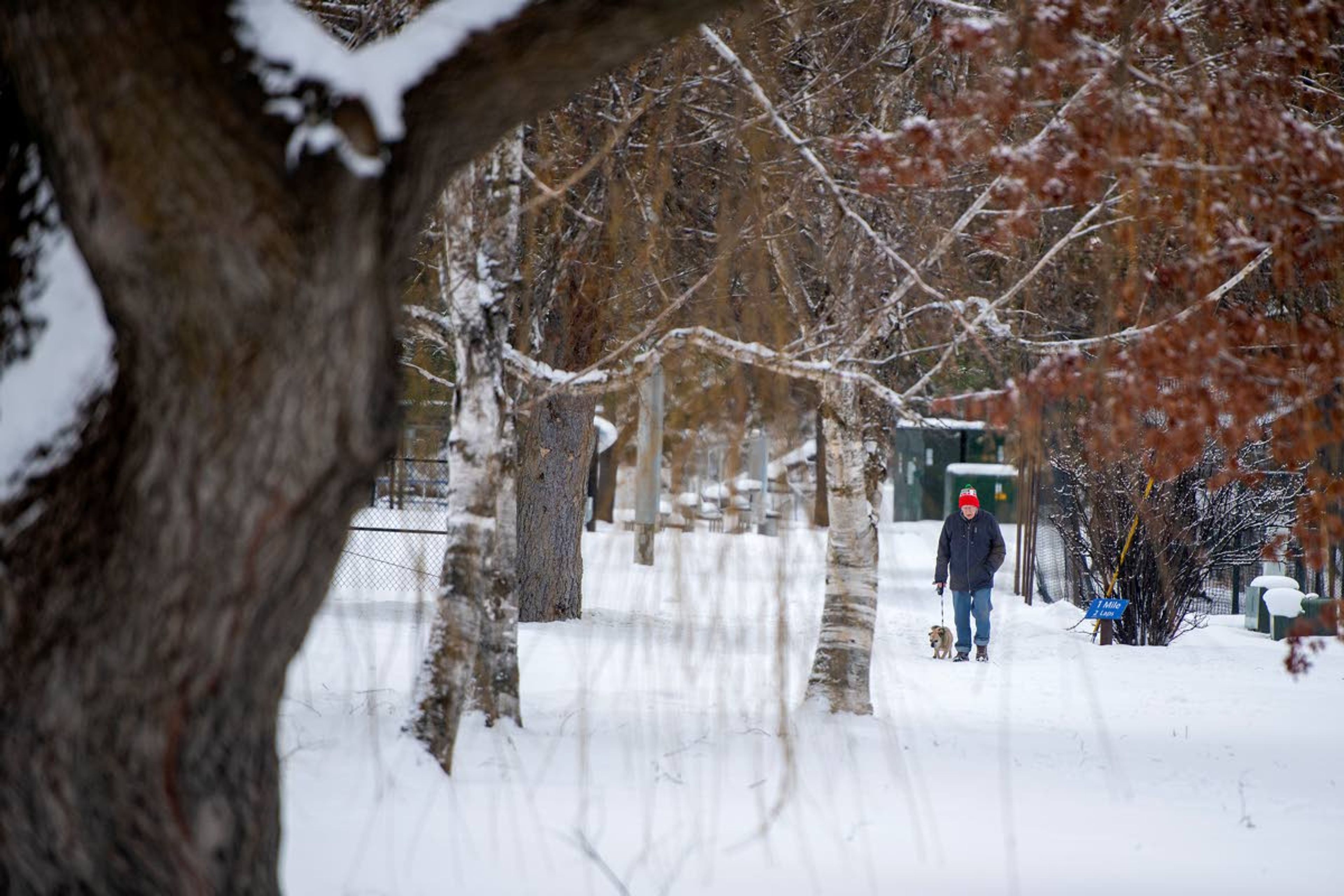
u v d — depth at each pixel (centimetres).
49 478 809
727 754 1953
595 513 6681
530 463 3638
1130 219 1883
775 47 2336
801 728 2236
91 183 745
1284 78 1859
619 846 1396
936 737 2262
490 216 1872
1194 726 2506
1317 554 2066
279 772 877
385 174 798
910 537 7181
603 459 7225
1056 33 1703
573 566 3728
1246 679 3147
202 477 773
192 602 786
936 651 3553
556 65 838
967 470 6706
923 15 2420
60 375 841
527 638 3256
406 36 820
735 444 1995
